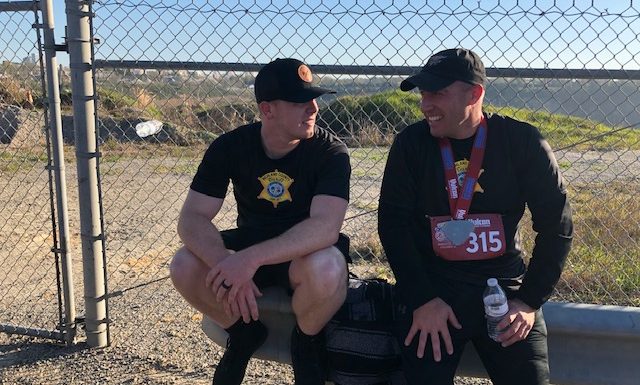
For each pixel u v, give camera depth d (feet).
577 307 9.92
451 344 9.12
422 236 9.68
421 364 9.18
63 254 13.97
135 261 21.38
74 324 14.33
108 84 14.19
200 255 9.82
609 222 22.11
